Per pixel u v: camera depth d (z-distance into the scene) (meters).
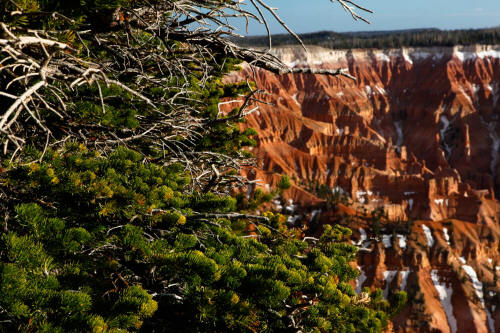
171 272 7.29
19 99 5.22
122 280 7.33
